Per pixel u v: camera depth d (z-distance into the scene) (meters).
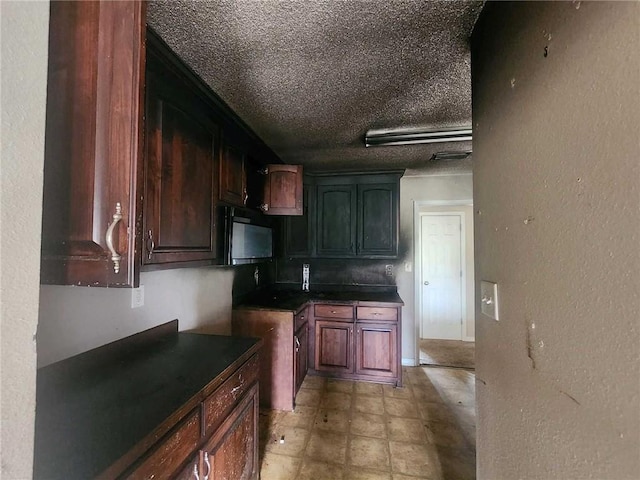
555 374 0.68
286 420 2.32
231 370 1.32
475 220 1.19
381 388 2.86
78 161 0.74
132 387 1.10
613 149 0.52
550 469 0.70
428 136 2.25
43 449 0.76
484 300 1.09
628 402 0.49
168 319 1.80
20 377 0.47
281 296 3.17
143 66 0.73
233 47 1.30
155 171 1.24
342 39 1.25
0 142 0.45
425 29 1.19
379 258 3.38
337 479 1.71
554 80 0.69
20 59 0.48
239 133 2.08
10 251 0.47
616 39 0.52
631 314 0.49
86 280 0.74
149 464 0.83
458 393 2.78
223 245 1.84
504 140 0.94
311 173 3.39
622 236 0.50
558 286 0.67
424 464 1.84
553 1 0.69
